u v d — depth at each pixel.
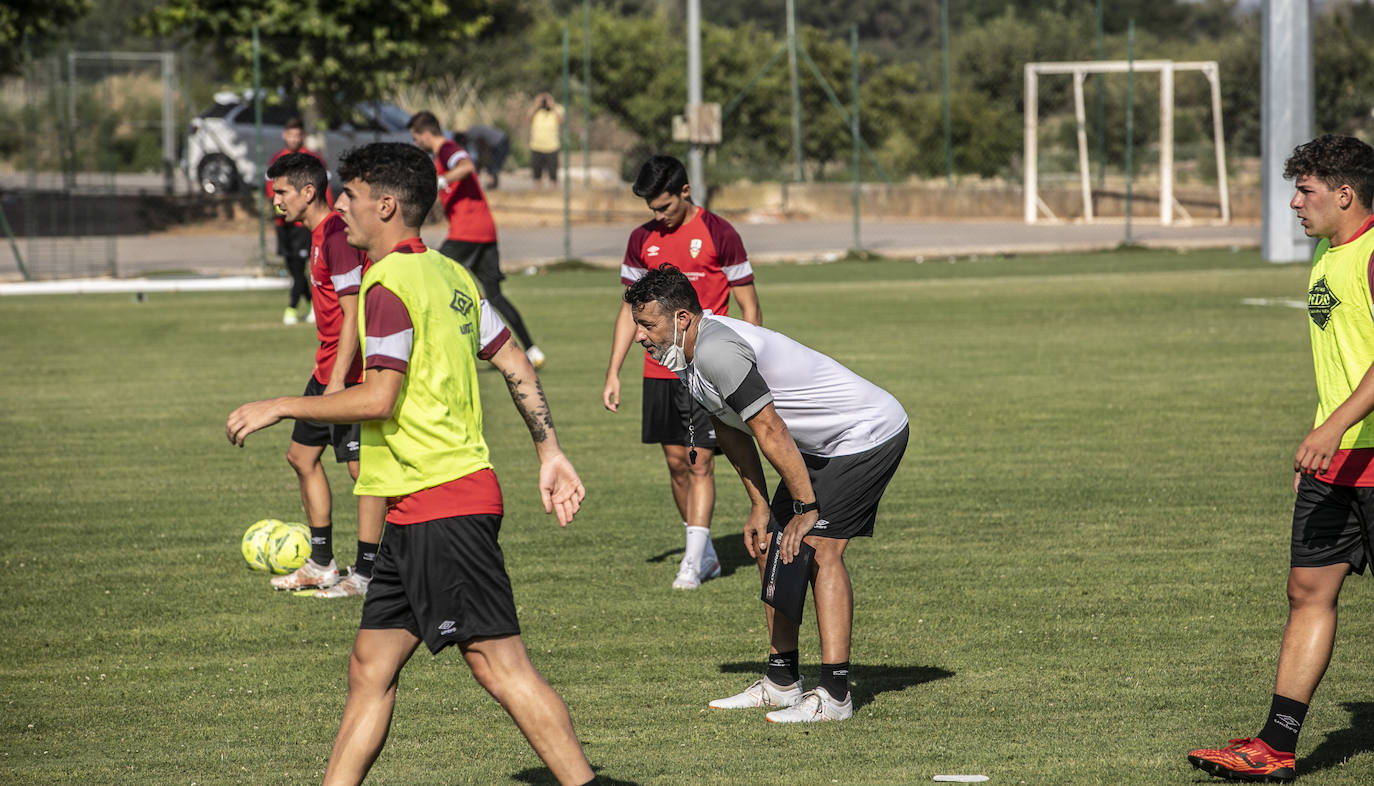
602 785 7.11
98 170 50.50
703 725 8.09
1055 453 15.88
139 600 10.92
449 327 6.43
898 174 60.97
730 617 10.38
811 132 59.88
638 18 59.22
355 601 11.00
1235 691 8.50
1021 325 27.34
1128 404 18.84
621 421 18.33
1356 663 8.99
